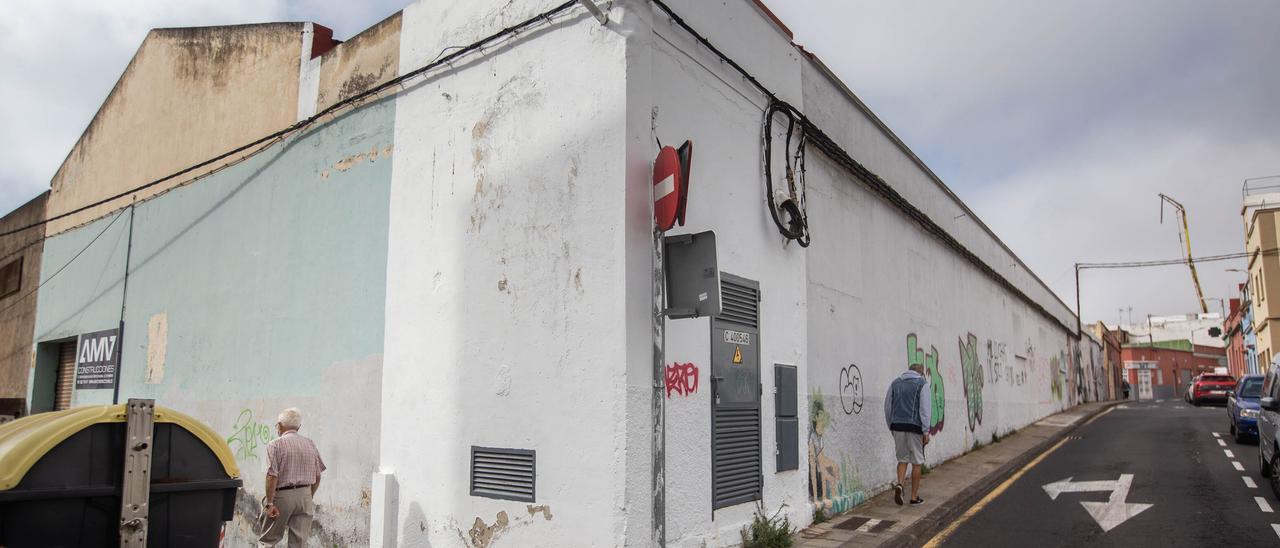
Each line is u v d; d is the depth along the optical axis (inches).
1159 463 510.6
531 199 260.4
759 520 283.0
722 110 289.7
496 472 255.3
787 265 325.4
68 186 550.6
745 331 290.4
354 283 320.8
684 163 245.6
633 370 229.9
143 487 192.5
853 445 385.4
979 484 428.1
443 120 295.6
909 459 371.9
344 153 337.4
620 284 232.5
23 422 201.5
